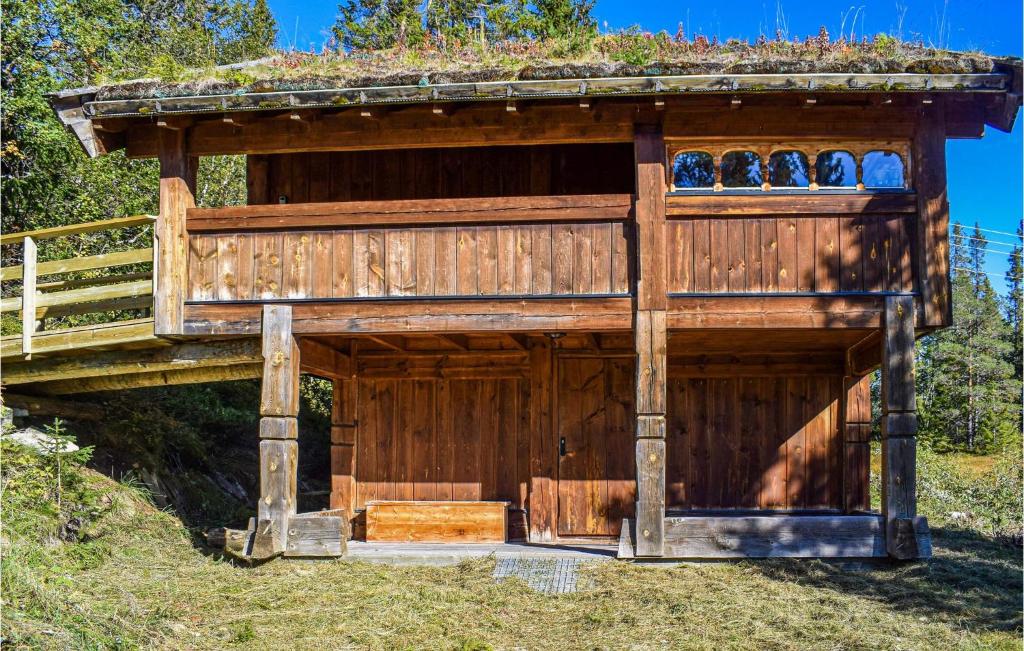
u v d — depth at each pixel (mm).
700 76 8078
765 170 8672
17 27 14281
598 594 7594
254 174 10664
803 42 8992
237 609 7234
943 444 27469
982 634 6445
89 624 6051
